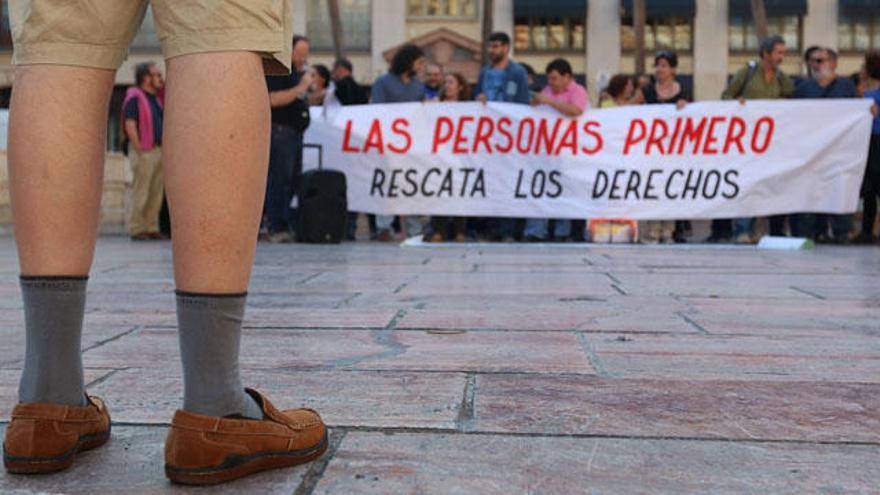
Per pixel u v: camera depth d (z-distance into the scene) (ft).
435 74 29.09
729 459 4.63
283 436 4.41
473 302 11.17
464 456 4.67
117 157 34.24
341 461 4.58
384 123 26.16
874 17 73.77
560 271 15.69
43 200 4.35
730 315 10.03
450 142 25.85
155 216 25.95
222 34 4.14
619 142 25.22
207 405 4.25
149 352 7.64
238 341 4.34
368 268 16.24
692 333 8.77
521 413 5.57
